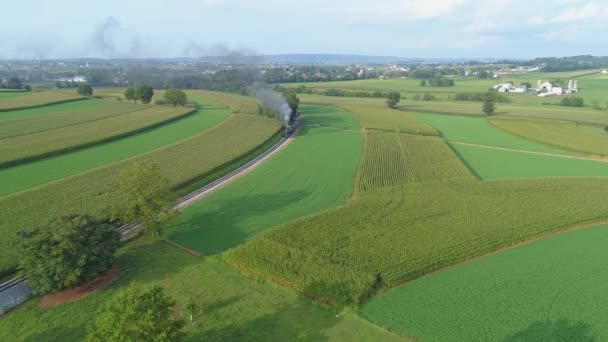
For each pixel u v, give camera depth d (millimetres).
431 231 51938
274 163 87188
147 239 50469
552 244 50469
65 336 33375
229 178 76562
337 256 45281
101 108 144625
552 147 108188
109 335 28000
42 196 60750
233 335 33625
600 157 97562
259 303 37906
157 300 29938
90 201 59250
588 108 182250
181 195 66188
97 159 83750
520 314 36500
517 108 182625
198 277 42188
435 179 75688
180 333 30078
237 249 45938
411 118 149750
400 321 35375
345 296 37250
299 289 39594
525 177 81188
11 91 182250
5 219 52656
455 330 34281
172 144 96812
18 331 33844
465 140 117375
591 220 56219
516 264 45531
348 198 66625
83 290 39594
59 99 157750
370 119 144000
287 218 58188
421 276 42906
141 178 49500
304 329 34438
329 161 89312
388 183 72938
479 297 39062
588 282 41875
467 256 46531
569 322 35438
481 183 72188
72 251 38500
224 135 107000
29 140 93750
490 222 54750
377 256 45375
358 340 33125
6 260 43000
